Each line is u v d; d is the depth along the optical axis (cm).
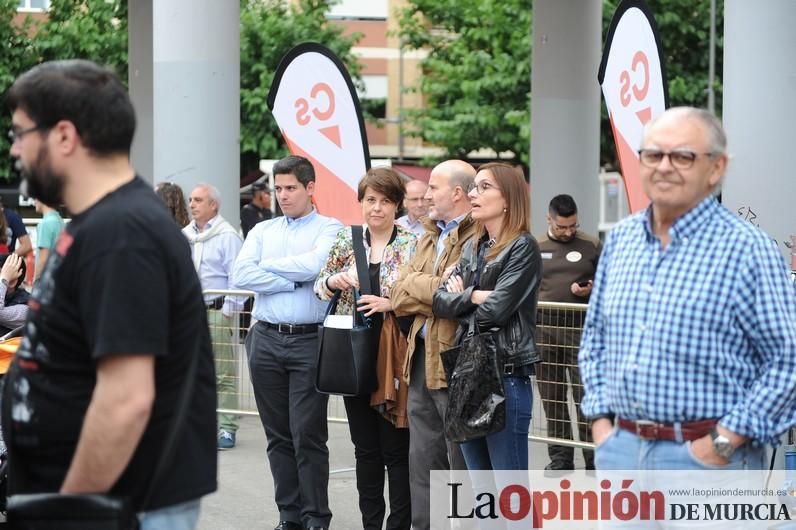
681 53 2322
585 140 1288
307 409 614
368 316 582
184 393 288
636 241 374
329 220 643
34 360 284
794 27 748
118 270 273
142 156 1401
